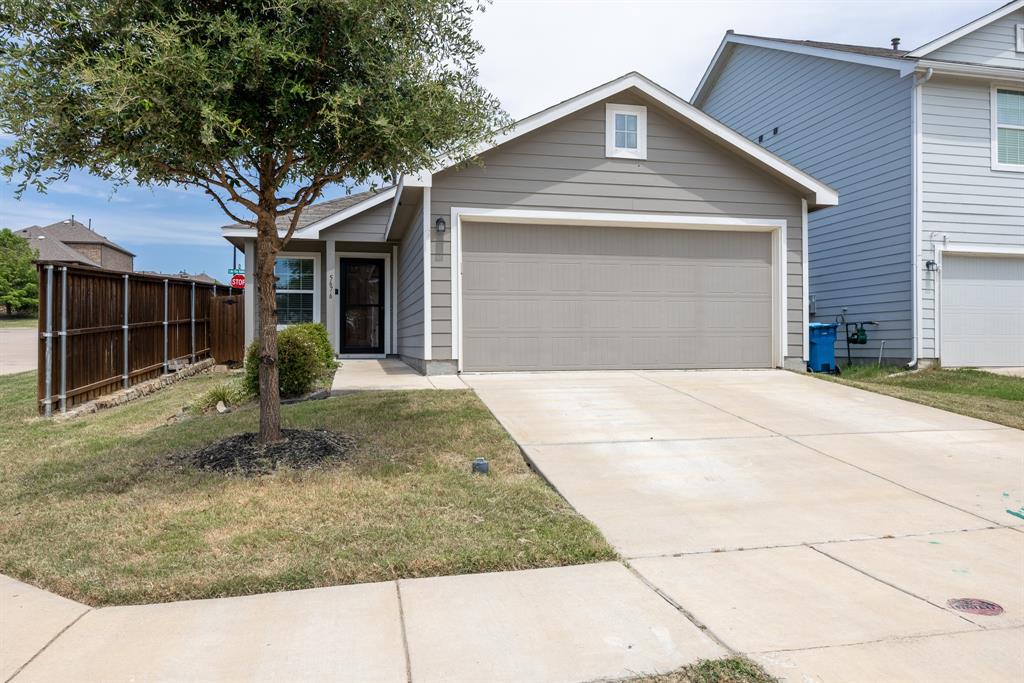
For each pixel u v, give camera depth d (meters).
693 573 3.50
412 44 5.23
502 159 9.51
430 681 2.46
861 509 4.58
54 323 8.23
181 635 2.82
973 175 11.86
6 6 4.29
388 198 13.30
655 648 2.70
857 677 2.48
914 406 7.82
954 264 11.95
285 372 8.38
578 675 2.50
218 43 4.65
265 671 2.53
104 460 5.72
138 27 4.34
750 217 10.29
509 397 7.89
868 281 12.73
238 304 14.19
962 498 4.82
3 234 41.81
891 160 12.09
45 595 3.26
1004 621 2.96
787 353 10.41
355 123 4.96
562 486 4.97
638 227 10.05
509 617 2.98
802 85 14.51
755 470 5.43
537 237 9.76
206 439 6.20
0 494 4.83
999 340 12.19
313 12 4.81
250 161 5.24
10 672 2.53
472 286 9.58
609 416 7.07
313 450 5.55
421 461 5.43
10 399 9.86
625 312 10.02
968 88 11.84
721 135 9.80
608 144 9.80
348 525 4.07
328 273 13.67
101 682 2.46
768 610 3.06
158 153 4.70
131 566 3.50
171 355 12.17
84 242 53.31
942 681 2.47
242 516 4.21
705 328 10.28
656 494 4.84
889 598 3.20
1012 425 6.97
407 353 12.52
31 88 4.31
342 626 2.90
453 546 3.75
